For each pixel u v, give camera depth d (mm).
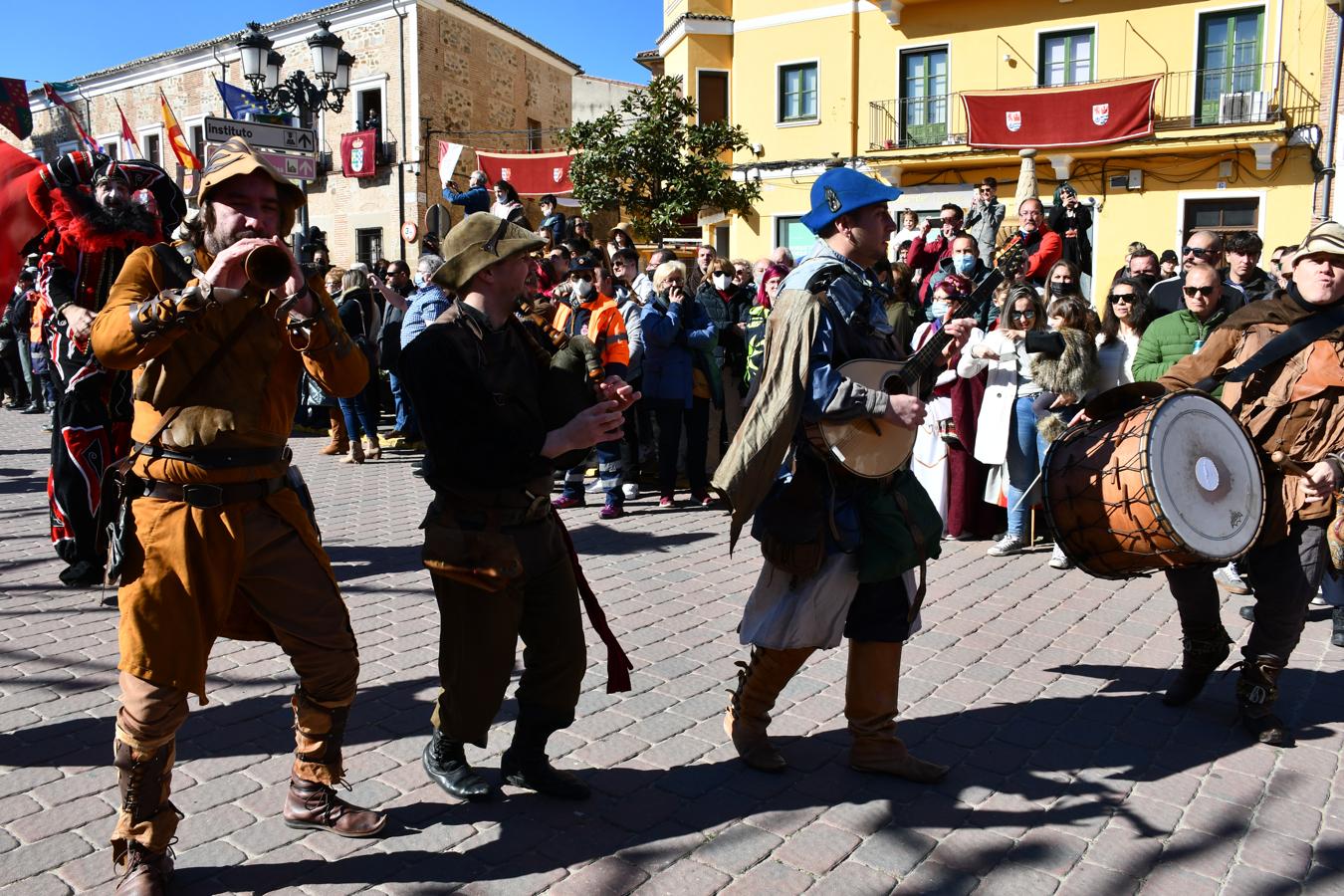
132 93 32344
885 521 3322
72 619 5301
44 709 4117
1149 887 2914
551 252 8602
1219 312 6152
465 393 2898
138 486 2713
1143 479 3412
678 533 7387
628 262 8805
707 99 25047
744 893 2863
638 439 9062
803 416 3219
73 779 3502
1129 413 3623
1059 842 3150
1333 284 3721
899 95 22375
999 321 6859
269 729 3914
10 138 35562
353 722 3994
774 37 23453
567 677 3271
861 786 3496
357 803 3328
